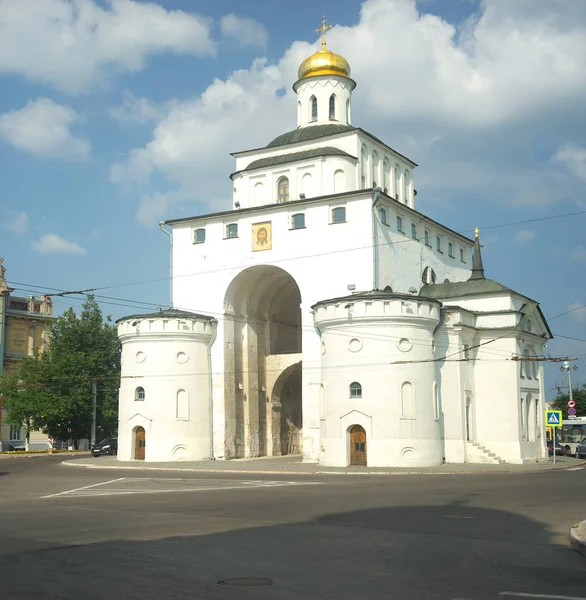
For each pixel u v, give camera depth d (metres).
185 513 18.31
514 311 45.81
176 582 10.01
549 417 44.91
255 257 48.50
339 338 41.66
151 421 46.16
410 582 10.13
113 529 15.24
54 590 9.50
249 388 50.44
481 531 15.20
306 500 21.67
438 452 41.16
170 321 46.97
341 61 54.59
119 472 37.78
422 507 19.70
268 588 9.67
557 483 28.34
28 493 25.16
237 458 48.78
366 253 44.88
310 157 49.41
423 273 50.69
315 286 46.19
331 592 9.47
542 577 10.59
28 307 74.75
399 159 56.44
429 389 41.22
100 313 70.25
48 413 63.44
